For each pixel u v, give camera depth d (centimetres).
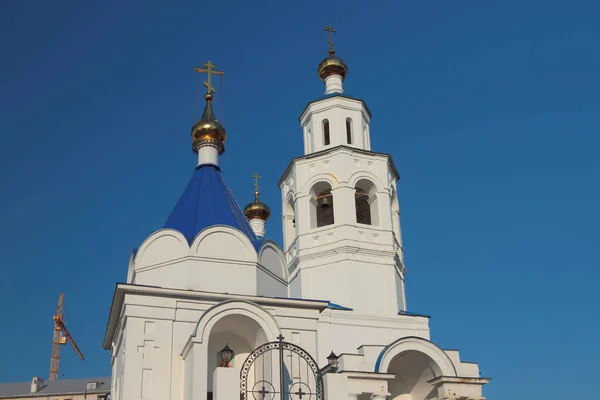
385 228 3447
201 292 2319
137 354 2206
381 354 2805
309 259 3400
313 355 2352
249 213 4569
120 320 2388
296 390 2250
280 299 2372
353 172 3525
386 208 3500
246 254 2462
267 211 4584
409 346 2834
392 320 3262
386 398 2734
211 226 2464
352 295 3262
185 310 2303
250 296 2352
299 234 3472
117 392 2395
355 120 3744
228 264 2428
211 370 2294
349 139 3716
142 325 2247
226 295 2344
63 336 10606
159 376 2202
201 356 2103
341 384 2002
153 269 2395
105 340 2705
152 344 2233
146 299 2280
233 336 2359
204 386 2067
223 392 1894
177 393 2197
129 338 2216
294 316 2388
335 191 3484
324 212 3581
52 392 7200
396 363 2928
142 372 2191
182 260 2397
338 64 3894
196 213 2575
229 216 2592
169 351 2241
